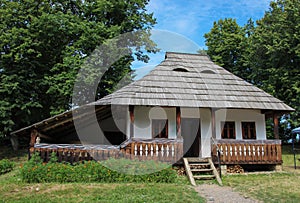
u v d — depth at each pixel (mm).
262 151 12469
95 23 19672
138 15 21344
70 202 7230
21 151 19250
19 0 20094
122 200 7340
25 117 19172
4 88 18250
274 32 22219
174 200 7562
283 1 23828
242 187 9500
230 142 12281
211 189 9289
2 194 8086
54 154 10836
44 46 19531
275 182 10242
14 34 18266
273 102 13102
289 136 24016
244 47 26250
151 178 9633
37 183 9258
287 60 21469
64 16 19125
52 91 18359
